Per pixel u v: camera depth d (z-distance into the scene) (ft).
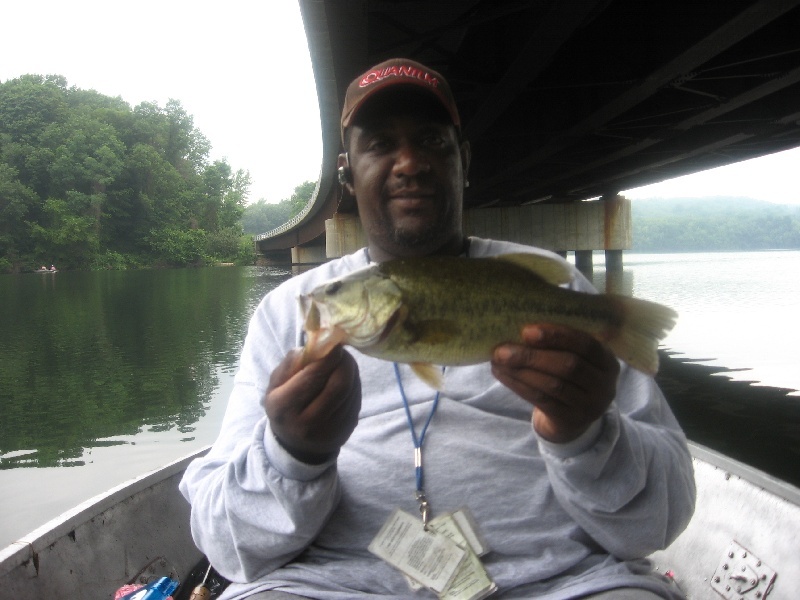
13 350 60.54
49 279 216.33
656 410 8.64
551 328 6.00
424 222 9.33
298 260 249.75
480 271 6.84
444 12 39.73
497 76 43.62
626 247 105.19
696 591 11.52
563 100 55.01
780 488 11.08
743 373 44.11
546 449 7.17
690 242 591.37
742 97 46.21
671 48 37.86
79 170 302.25
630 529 7.61
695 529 12.21
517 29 38.63
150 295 131.13
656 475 7.63
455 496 8.08
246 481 7.70
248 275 220.43
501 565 7.82
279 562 8.07
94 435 33.35
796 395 38.50
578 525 8.11
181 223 355.77
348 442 8.65
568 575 7.88
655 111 53.06
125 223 322.55
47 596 9.46
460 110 54.08
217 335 68.28
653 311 6.76
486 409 8.47
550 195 113.39
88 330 74.43
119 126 364.17
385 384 8.80
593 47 43.16
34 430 34.45
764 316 71.00
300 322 9.17
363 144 9.47
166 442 31.99
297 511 7.33
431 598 7.79
